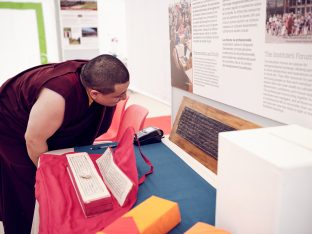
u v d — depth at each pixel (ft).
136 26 6.10
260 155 1.59
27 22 8.84
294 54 2.28
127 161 2.68
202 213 2.28
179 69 4.16
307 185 1.52
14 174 4.45
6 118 4.19
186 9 3.79
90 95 3.55
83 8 9.17
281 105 2.47
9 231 4.69
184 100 4.03
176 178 2.83
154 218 1.93
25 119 4.05
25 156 4.39
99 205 2.22
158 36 5.16
